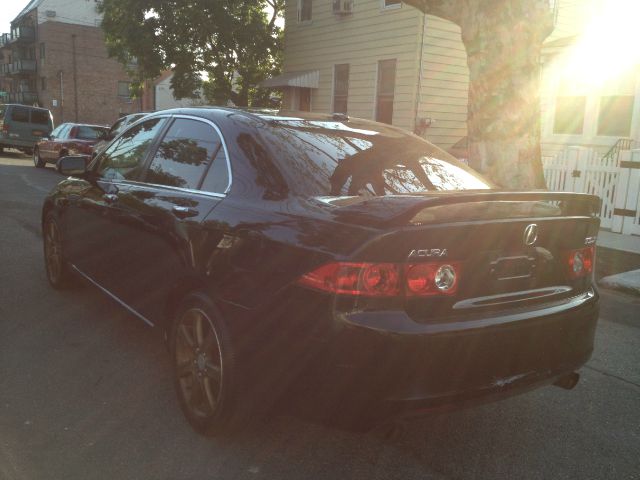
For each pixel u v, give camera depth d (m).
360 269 2.37
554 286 2.96
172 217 3.41
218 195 3.23
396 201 2.56
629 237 9.77
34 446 2.89
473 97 7.43
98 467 2.74
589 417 3.51
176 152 3.79
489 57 7.17
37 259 6.55
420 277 2.43
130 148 4.39
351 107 17.72
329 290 2.41
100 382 3.63
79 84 54.88
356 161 3.29
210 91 22.92
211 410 2.97
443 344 2.43
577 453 3.09
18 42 58.28
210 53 21.39
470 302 2.59
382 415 2.42
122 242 3.99
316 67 19.05
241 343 2.75
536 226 2.73
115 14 20.66
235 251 2.88
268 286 2.65
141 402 3.39
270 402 2.68
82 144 17.92
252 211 2.93
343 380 2.40
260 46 21.34
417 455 2.97
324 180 3.04
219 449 2.94
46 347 4.13
